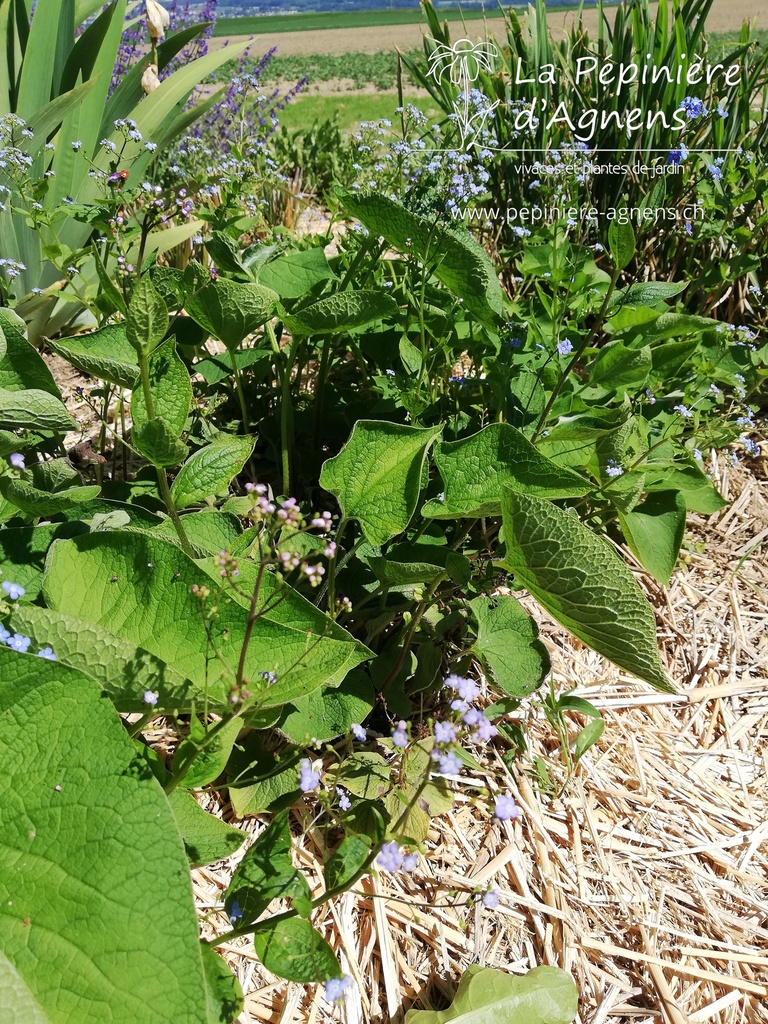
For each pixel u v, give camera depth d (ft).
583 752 1.46
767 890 1.46
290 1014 1.15
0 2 2.58
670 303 2.78
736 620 1.96
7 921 0.83
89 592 1.11
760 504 2.30
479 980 1.15
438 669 1.49
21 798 0.88
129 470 2.02
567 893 1.39
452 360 2.03
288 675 1.04
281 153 4.29
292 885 0.97
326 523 0.97
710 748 1.69
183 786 1.03
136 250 2.48
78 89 2.25
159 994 0.77
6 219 2.39
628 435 1.61
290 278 1.72
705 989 1.31
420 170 1.97
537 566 1.16
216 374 1.75
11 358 1.35
